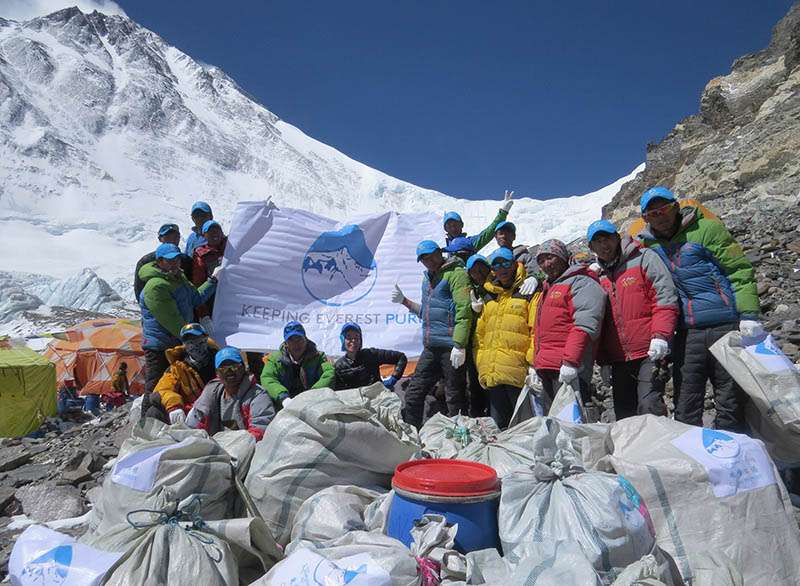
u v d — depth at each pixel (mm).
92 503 6434
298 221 8250
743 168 25453
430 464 3984
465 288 6387
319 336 8016
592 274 5473
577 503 3359
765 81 35312
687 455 3691
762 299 9195
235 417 5691
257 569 3918
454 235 8016
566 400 4789
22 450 9680
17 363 17703
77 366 24062
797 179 21750
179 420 5992
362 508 4090
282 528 4199
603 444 4008
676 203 5133
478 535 3580
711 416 6230
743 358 4500
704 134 36125
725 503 3561
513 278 6168
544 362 5500
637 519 3348
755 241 11938
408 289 8148
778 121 26906
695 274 5043
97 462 7441
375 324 8086
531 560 3047
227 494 4273
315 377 6293
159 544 3521
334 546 3400
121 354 24156
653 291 5180
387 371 8055
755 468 3648
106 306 92188
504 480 3678
